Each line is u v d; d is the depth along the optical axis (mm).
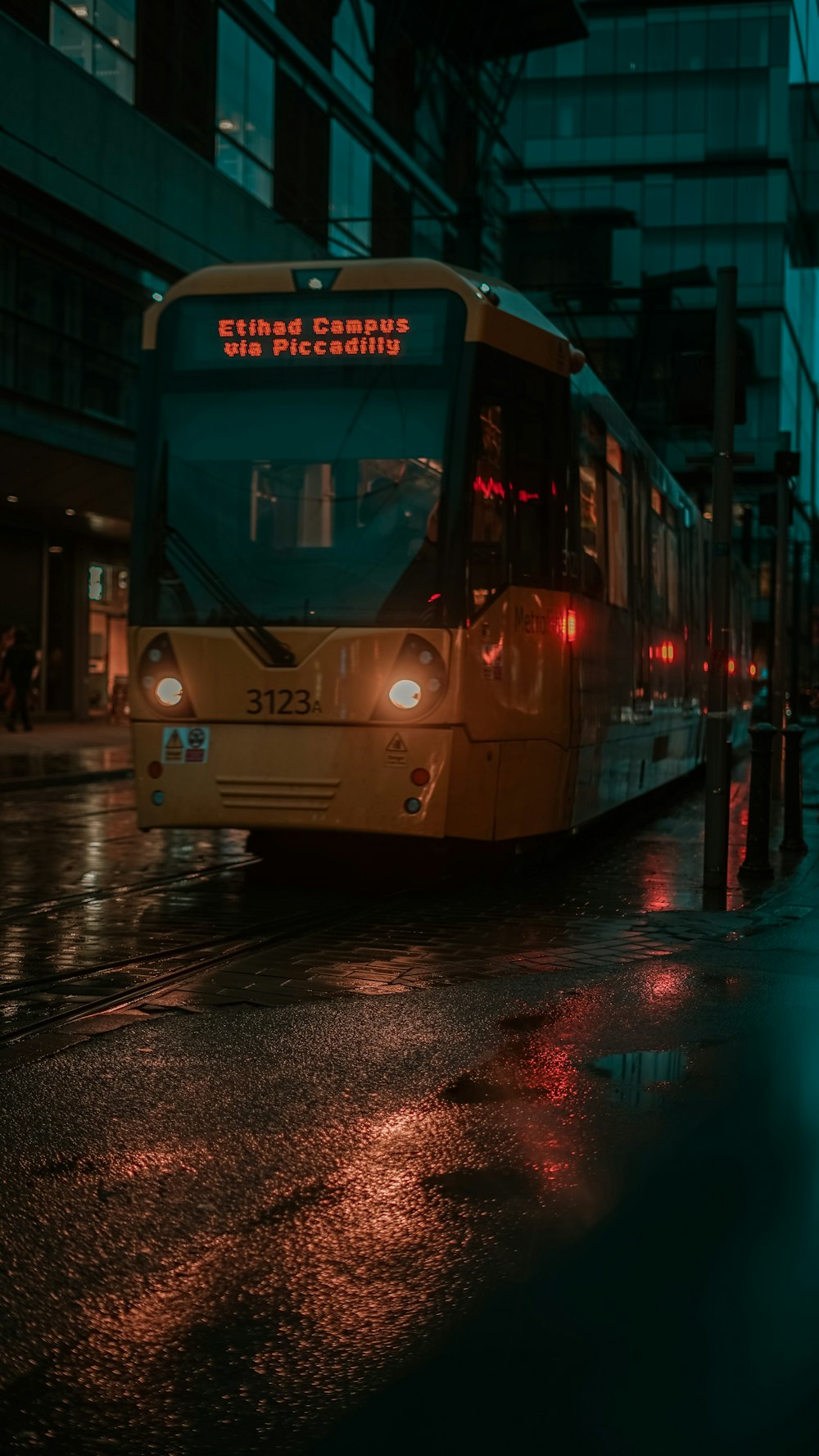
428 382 9469
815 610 78188
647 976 7145
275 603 9484
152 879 10656
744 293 67125
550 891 10148
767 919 8812
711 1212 3996
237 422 9734
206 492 9734
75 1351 3152
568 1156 4473
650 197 67562
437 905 9477
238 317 9828
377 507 9438
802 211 72312
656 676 14609
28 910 9148
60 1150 4500
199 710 9570
